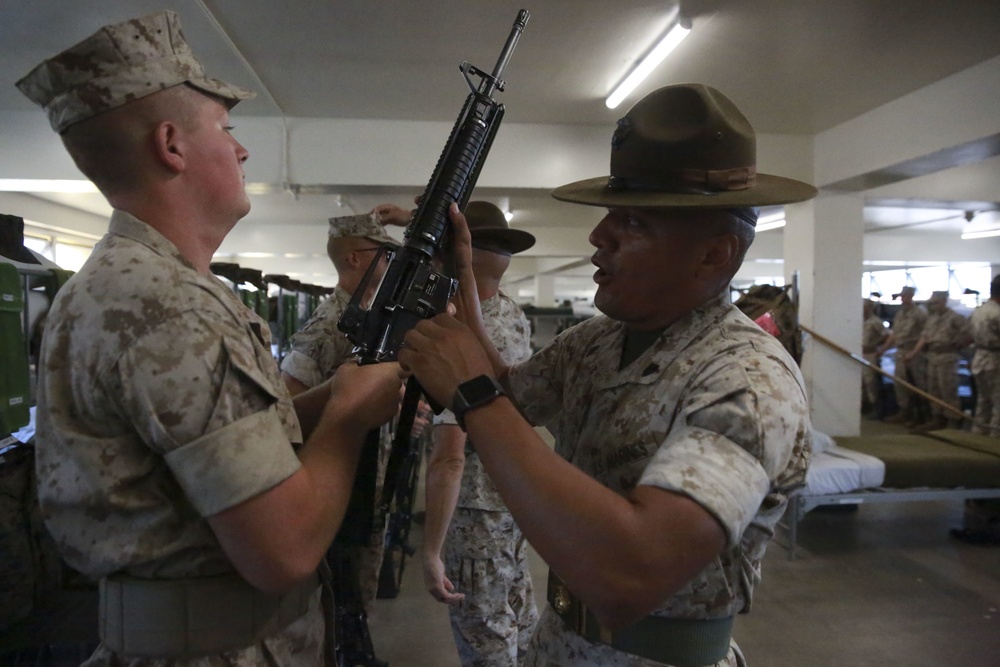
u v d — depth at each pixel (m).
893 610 3.06
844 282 5.05
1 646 1.78
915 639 2.79
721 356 0.79
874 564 3.62
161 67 0.81
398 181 4.76
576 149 4.89
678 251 0.82
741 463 0.68
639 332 0.93
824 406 4.96
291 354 1.99
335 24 3.17
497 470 0.70
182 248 0.85
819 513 4.55
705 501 0.63
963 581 3.39
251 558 0.74
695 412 0.72
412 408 0.99
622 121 0.85
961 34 3.24
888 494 3.74
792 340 4.78
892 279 13.94
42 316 2.16
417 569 3.56
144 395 0.72
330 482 0.83
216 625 0.79
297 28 3.21
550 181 4.88
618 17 3.07
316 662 0.95
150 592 0.78
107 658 0.81
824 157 4.95
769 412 0.71
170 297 0.75
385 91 4.15
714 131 0.78
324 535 0.81
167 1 2.93
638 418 0.83
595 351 0.99
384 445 2.29
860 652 2.68
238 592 0.81
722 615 0.81
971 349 7.52
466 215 1.97
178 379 0.72
